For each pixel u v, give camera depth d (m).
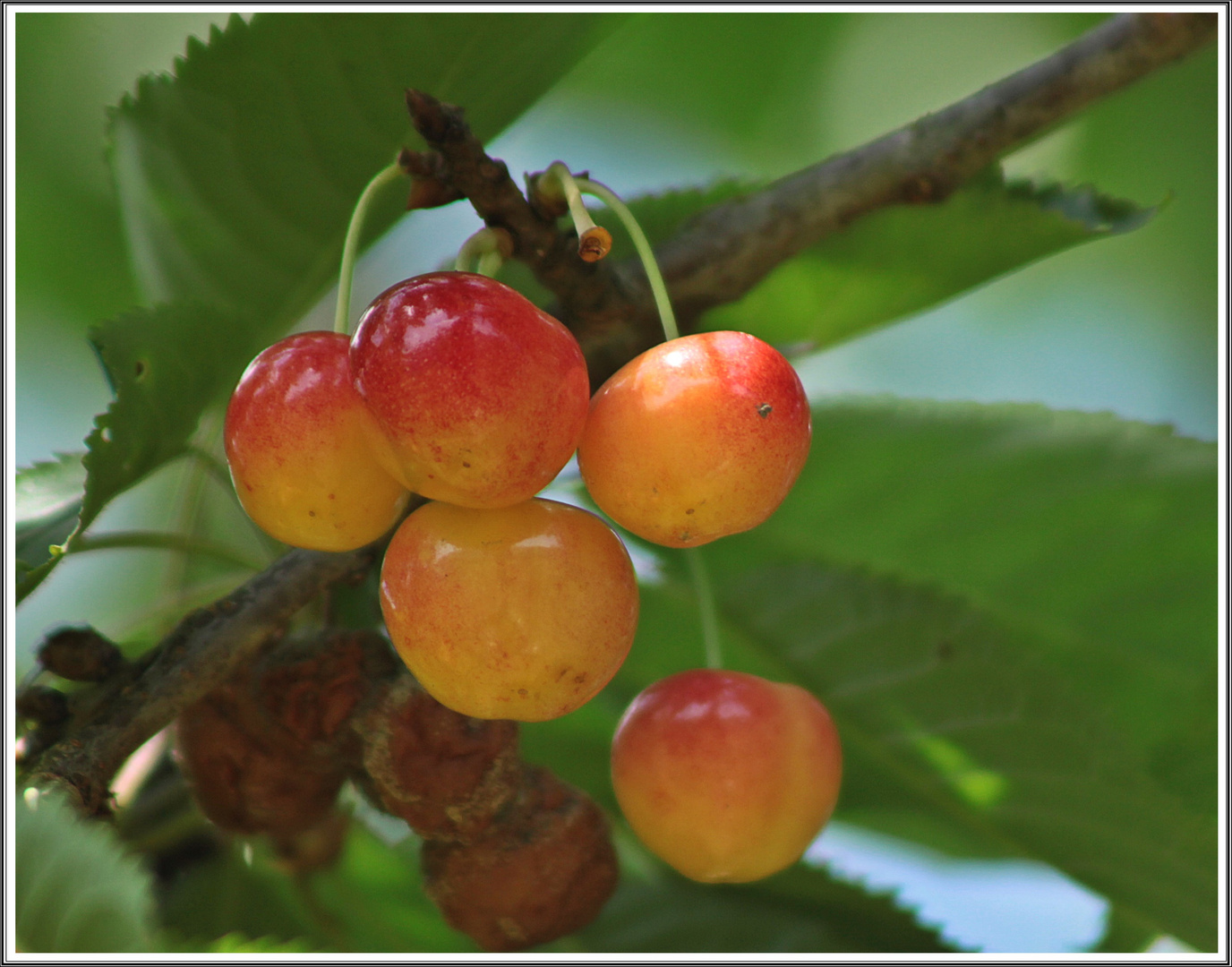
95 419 0.74
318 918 0.78
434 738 0.74
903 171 0.77
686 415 0.72
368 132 0.77
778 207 0.77
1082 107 0.77
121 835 0.77
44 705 0.73
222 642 0.74
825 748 0.75
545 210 0.74
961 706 0.78
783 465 0.72
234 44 0.76
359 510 0.72
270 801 0.74
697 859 0.74
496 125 0.78
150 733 0.73
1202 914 0.77
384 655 0.74
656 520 0.72
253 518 0.73
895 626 0.78
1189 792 0.78
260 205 0.78
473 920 0.74
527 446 0.71
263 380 0.72
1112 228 0.77
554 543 0.72
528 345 0.71
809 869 0.77
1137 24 0.77
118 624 0.78
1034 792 0.78
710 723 0.74
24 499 0.76
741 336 0.72
